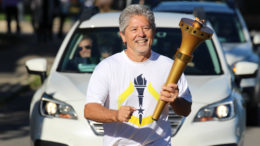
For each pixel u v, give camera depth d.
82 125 9.50
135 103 6.68
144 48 6.53
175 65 6.14
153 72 6.68
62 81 10.48
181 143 9.34
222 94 10.02
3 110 17.48
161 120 6.78
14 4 38.22
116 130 6.77
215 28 18.17
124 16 6.53
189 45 6.05
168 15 12.45
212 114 9.69
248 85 15.63
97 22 12.13
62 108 9.78
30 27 47.31
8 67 25.47
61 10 38.47
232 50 16.56
